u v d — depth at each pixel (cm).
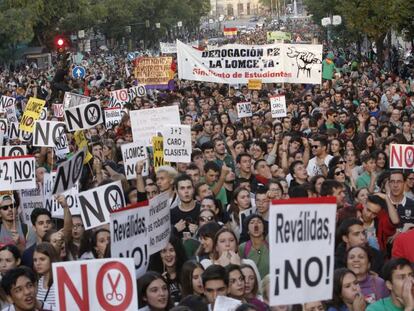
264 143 1822
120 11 11669
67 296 834
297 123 2264
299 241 782
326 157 1750
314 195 1371
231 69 2917
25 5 8200
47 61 9444
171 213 1309
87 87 4012
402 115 2427
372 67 5753
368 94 3183
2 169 1430
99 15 10106
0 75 7312
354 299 926
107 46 13125
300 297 786
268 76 2897
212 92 3512
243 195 1308
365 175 1605
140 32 12988
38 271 1072
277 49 2884
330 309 935
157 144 1703
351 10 5384
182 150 1667
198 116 2817
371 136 1859
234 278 948
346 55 7994
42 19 8875
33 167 1438
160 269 1117
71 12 9600
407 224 1263
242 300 956
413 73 5019
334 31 7875
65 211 1235
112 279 838
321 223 787
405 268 909
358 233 1082
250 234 1151
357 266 1004
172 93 3312
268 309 976
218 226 1117
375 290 1011
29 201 1570
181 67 2944
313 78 2889
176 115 1917
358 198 1323
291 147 1808
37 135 1795
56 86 3709
